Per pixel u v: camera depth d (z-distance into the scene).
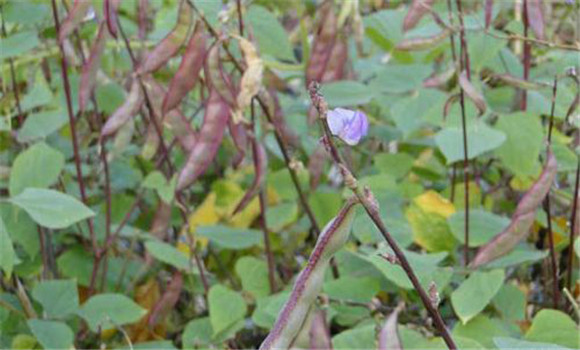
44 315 1.16
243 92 1.14
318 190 1.38
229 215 1.40
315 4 1.60
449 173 1.47
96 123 1.44
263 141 1.32
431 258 1.08
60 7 1.29
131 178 1.42
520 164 1.22
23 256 1.27
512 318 1.15
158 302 1.23
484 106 1.13
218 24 1.17
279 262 1.41
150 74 1.18
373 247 1.24
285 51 1.32
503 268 1.21
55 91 1.45
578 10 1.27
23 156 1.18
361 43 1.43
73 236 1.33
